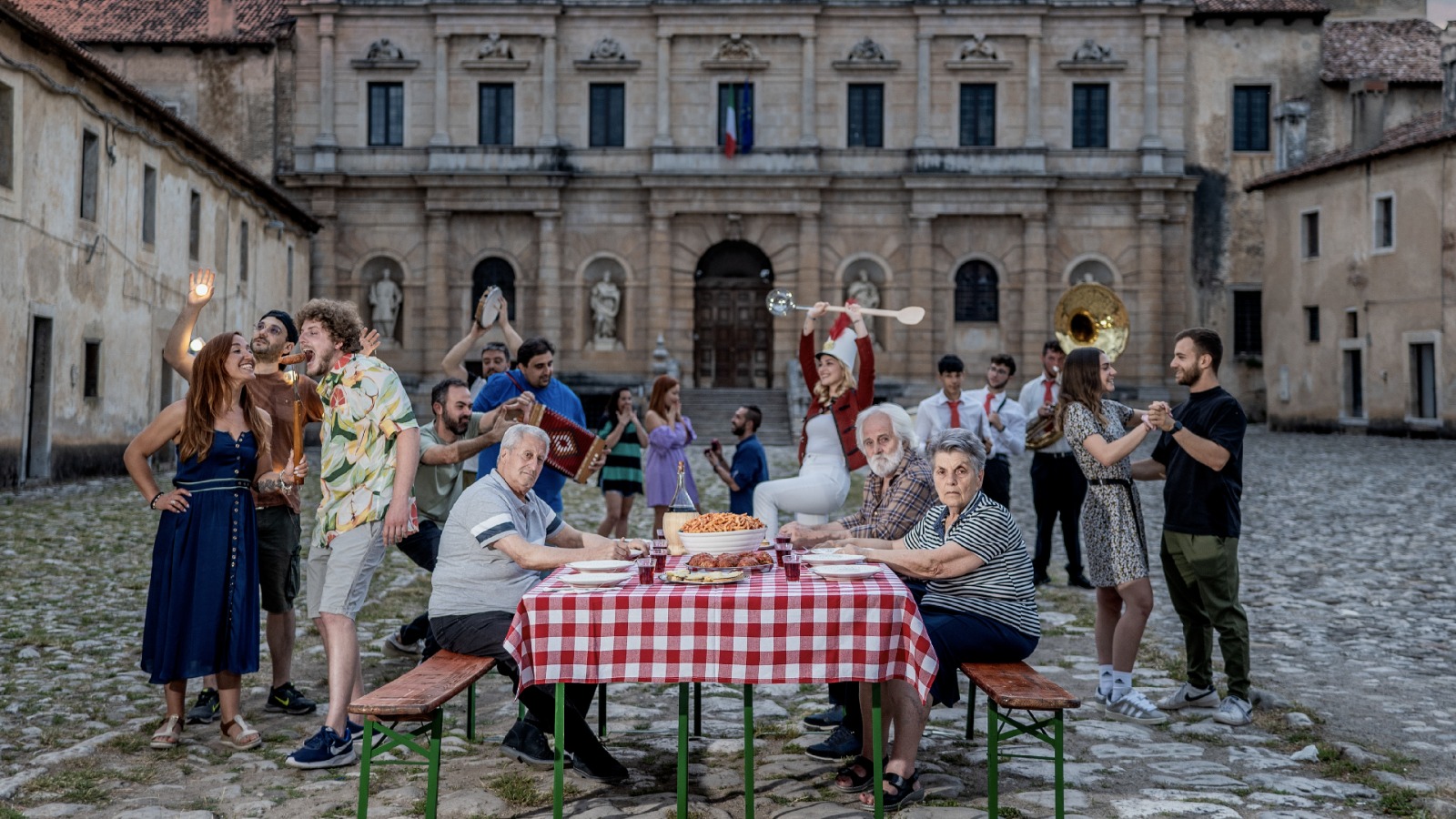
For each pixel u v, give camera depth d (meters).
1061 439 12.98
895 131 42.50
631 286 42.53
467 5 41.69
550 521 7.34
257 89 42.09
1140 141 42.28
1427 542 16.20
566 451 8.98
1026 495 23.50
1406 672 9.30
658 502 14.37
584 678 5.69
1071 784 6.45
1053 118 42.47
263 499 7.80
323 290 42.19
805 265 42.44
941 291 42.69
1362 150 37.84
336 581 6.95
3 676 8.74
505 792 6.29
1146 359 42.38
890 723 6.95
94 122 23.36
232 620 7.10
